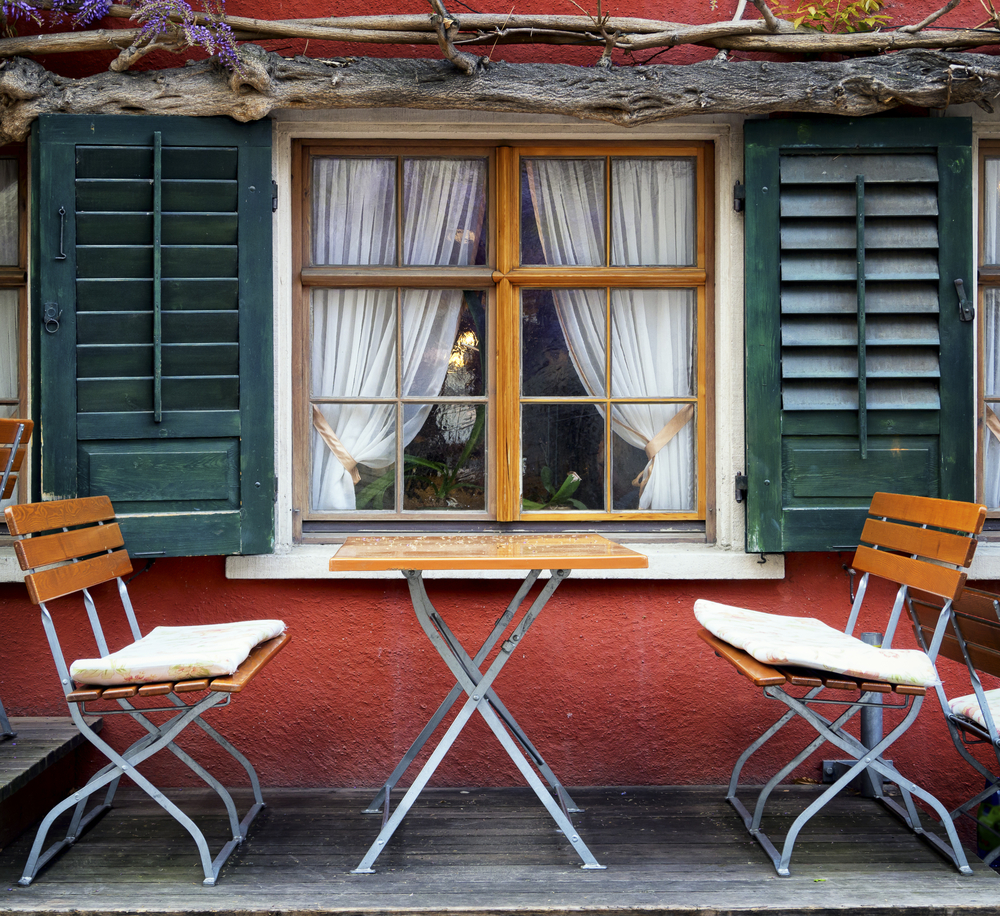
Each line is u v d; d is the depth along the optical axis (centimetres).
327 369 305
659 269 303
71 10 282
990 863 266
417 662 294
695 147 304
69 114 274
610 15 299
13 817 244
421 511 305
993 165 308
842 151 286
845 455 284
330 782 294
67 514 235
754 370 285
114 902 206
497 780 294
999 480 312
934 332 284
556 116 295
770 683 206
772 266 285
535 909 204
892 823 255
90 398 274
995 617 213
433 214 305
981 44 282
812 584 298
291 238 297
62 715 291
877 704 219
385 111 291
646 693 297
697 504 305
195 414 276
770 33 285
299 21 282
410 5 299
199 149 278
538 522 305
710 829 253
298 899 207
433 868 225
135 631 253
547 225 306
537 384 307
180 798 280
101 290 274
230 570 287
